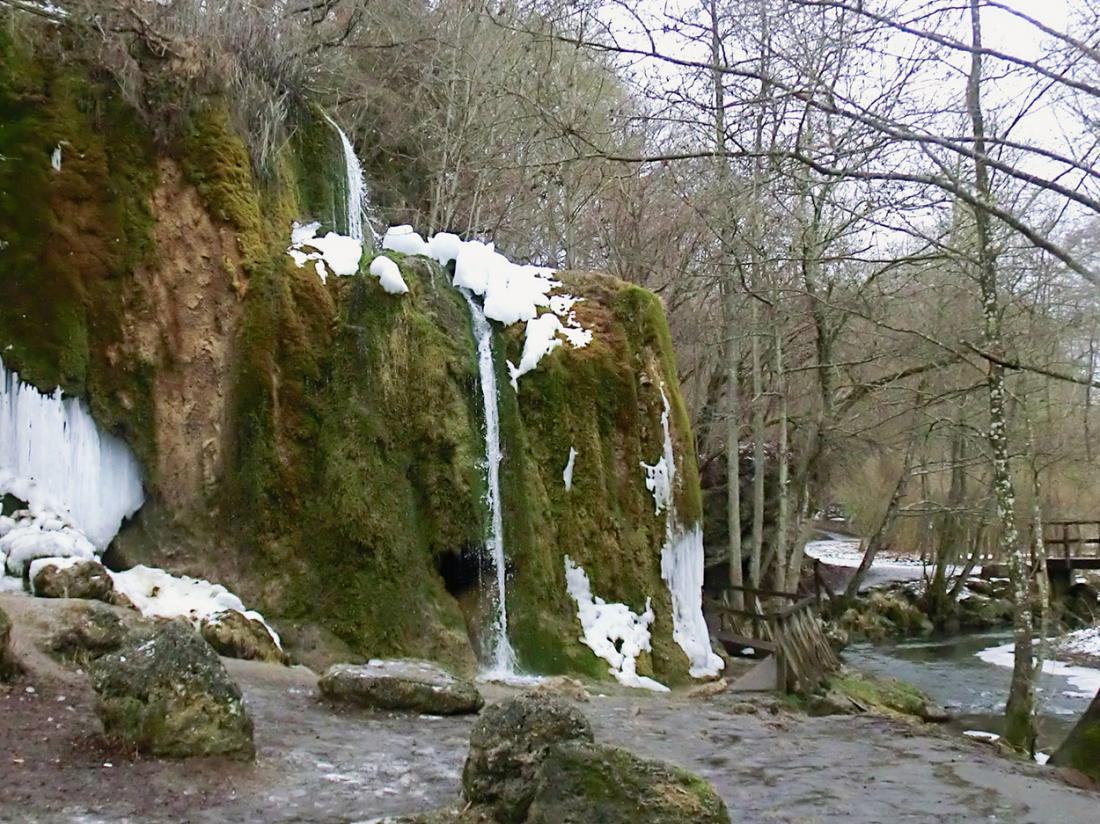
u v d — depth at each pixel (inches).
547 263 915.4
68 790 206.1
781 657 527.2
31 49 416.2
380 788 236.2
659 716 389.1
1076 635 1008.9
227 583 410.3
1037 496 619.2
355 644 418.9
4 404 387.2
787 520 808.9
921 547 1275.8
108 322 411.5
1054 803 274.8
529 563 483.5
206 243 436.1
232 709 241.4
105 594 359.9
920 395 753.0
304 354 436.5
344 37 689.0
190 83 445.7
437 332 487.8
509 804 201.2
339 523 428.5
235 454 422.6
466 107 759.1
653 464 543.5
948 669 822.5
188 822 199.5
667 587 534.6
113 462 412.5
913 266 759.7
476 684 420.2
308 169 529.0
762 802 263.4
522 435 503.5
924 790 285.0
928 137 283.4
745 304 794.8
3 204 398.0
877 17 281.6
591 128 620.4
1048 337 655.1
